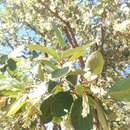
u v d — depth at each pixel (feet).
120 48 5.34
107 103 0.90
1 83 0.93
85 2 5.84
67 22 5.63
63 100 0.91
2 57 1.13
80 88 0.90
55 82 0.90
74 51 0.94
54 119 0.96
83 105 0.87
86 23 5.59
